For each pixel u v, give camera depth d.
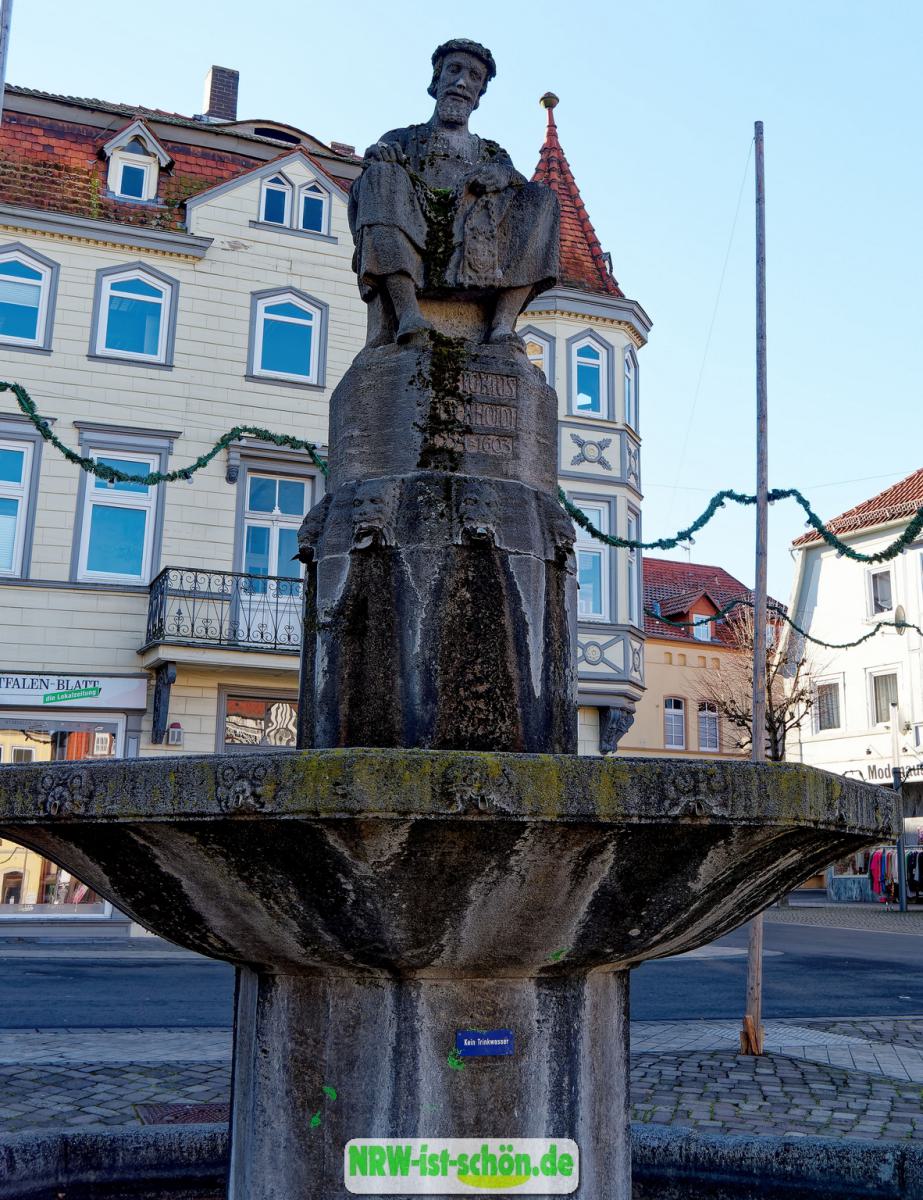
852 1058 8.04
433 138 4.60
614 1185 3.12
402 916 2.60
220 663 18.55
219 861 2.61
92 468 12.92
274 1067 3.04
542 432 4.22
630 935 2.78
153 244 20.16
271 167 21.28
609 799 2.45
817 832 2.71
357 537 3.84
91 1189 4.45
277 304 20.91
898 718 31.86
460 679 3.75
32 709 18.33
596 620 21.48
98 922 18.05
